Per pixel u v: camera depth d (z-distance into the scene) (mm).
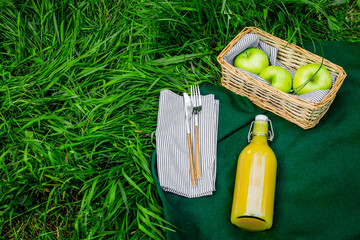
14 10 1992
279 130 1562
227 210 1418
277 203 1405
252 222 1289
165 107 1600
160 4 1875
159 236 1440
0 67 1841
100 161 1608
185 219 1381
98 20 2008
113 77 1794
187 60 1883
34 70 1857
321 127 1545
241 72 1490
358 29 1910
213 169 1479
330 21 1830
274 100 1496
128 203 1498
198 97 1623
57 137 1690
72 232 1474
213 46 1937
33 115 1734
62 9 1980
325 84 1457
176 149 1513
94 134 1622
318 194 1401
